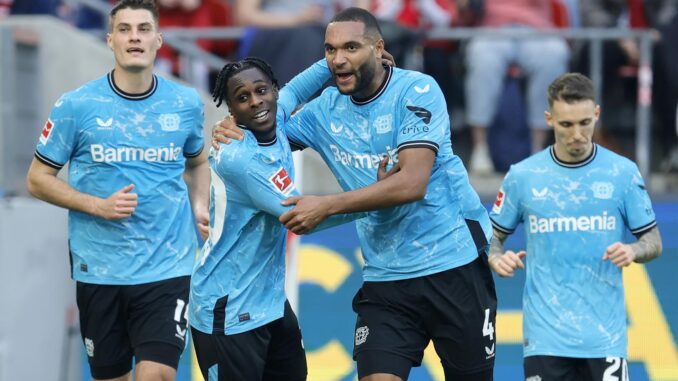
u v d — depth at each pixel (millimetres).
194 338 19703
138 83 21578
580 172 21453
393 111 18438
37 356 26922
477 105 32188
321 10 33156
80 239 21891
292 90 20016
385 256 19094
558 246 21359
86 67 29984
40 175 21594
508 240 28594
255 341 19281
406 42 31031
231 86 18219
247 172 18250
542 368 21156
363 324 19297
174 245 21922
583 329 21016
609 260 21094
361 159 18797
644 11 33000
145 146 21672
